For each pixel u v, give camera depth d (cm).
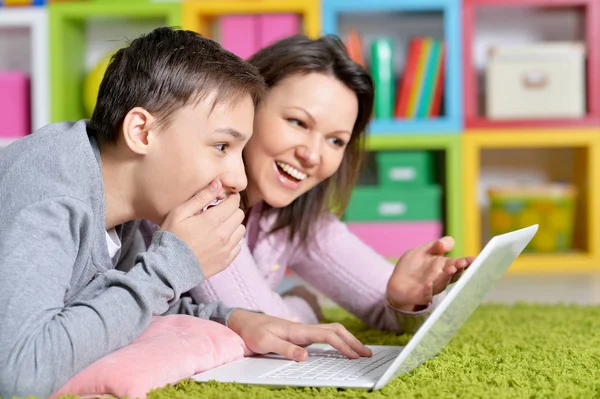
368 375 88
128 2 261
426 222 259
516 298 193
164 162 91
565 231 268
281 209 134
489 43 293
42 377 76
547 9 279
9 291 77
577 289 210
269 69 121
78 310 80
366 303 135
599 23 264
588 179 263
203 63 92
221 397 78
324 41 125
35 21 263
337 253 137
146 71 91
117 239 100
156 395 77
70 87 272
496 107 264
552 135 258
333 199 138
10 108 268
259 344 99
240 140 94
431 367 95
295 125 121
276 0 258
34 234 80
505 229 271
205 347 94
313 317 144
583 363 99
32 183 85
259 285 122
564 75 262
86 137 91
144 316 84
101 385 79
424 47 263
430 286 115
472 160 257
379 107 260
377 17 286
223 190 94
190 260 88
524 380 89
